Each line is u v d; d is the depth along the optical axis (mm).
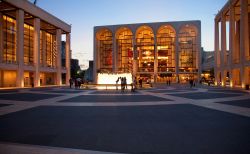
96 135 6426
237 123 8117
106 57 85438
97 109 11883
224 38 43812
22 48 41875
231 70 38719
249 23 41188
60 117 9445
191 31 78375
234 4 37969
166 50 80250
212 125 7781
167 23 77375
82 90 30250
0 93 24250
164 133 6664
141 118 9203
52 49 64938
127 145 5457
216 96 19891
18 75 40938
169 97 18953
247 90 28984
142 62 82000
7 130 7020
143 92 25703
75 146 5359
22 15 41906
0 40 44062
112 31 81625
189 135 6414
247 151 4965
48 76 59688
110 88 33625
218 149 5109
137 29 79500
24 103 14500
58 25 56031
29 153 4812
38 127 7473
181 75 78188
